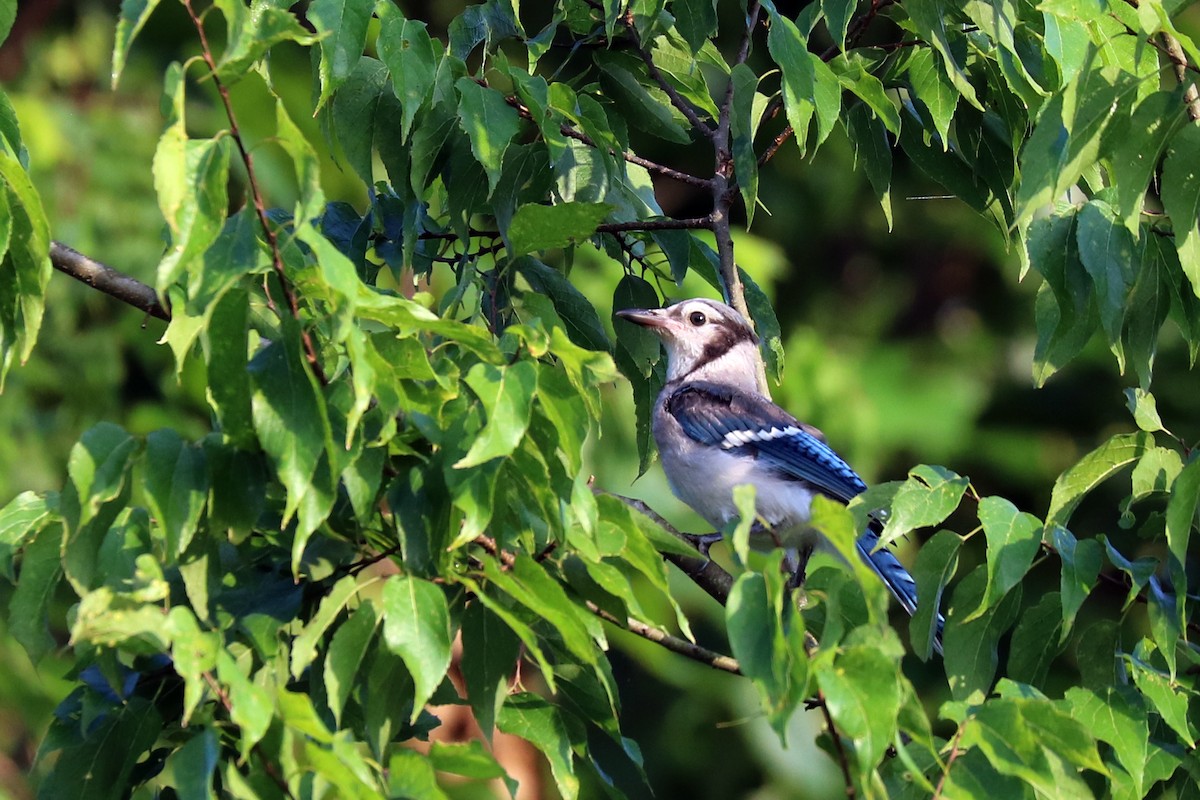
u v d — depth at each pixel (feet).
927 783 20.94
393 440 22.98
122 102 61.31
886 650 20.38
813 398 63.82
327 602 21.84
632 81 36.32
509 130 29.27
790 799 60.18
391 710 22.84
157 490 21.90
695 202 70.38
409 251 31.94
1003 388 73.61
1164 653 26.25
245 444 22.36
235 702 19.47
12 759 56.65
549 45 33.06
